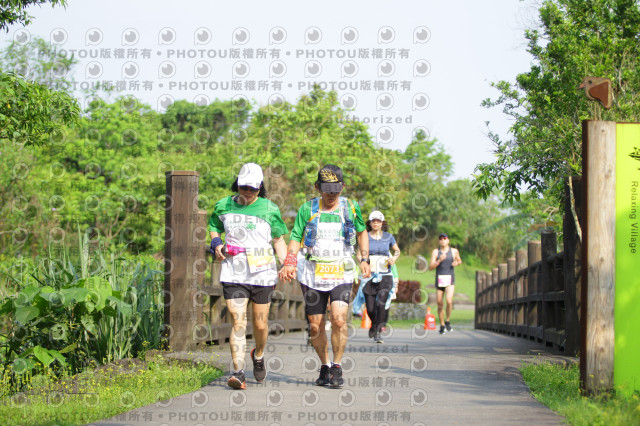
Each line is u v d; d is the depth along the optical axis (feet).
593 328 22.36
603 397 21.67
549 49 42.01
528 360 34.83
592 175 22.59
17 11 35.53
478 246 218.38
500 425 18.89
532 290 53.16
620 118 38.45
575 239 36.42
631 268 22.48
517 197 41.86
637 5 41.75
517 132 41.60
